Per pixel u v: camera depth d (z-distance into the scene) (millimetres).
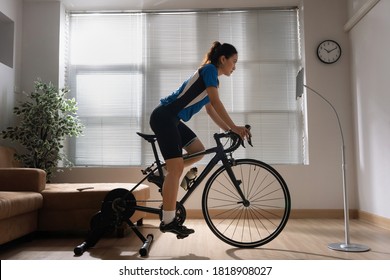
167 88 4422
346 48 4156
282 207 4027
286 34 4430
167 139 2184
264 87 4375
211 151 2365
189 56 4438
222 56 2357
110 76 4453
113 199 2404
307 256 2164
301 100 4340
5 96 3883
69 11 4500
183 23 4477
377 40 3381
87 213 2850
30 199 2564
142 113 4395
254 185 4047
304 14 4215
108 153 4367
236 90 4379
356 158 3969
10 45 4039
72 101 3984
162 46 4457
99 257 2193
